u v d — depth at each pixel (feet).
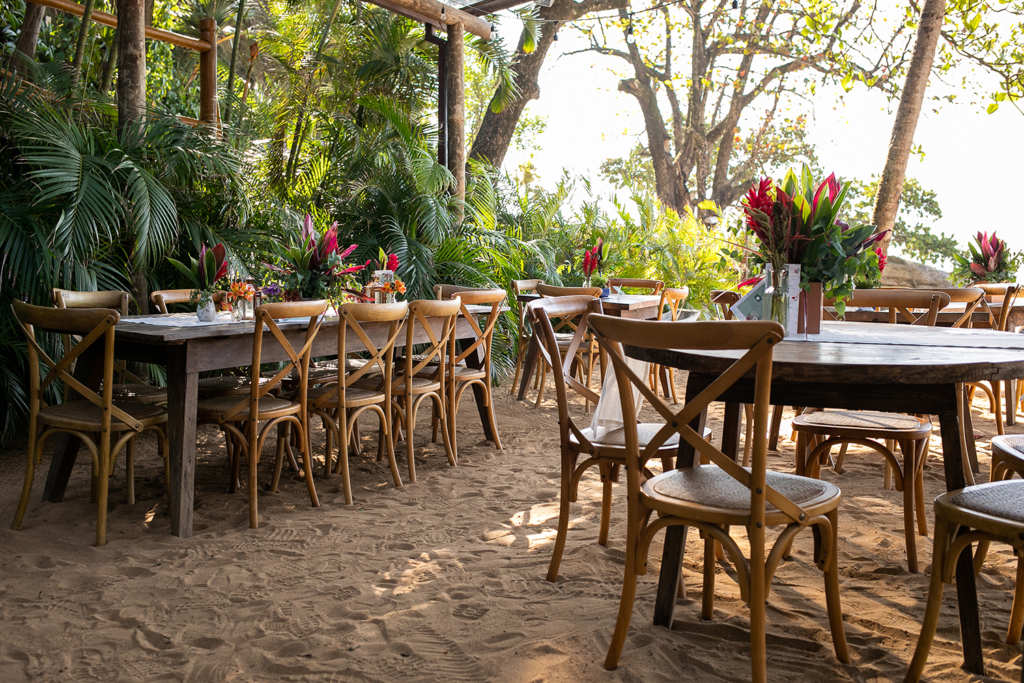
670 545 7.22
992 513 5.70
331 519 10.77
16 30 21.02
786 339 8.16
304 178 24.94
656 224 36.35
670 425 6.03
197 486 12.41
